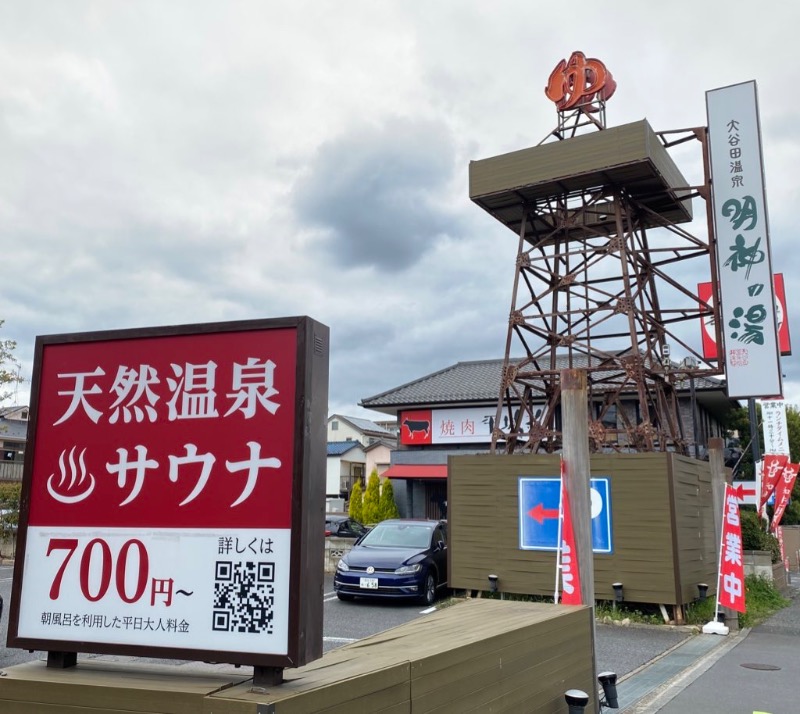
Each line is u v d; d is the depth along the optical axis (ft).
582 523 19.29
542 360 81.35
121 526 8.51
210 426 8.50
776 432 63.62
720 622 33.01
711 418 78.79
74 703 7.61
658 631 32.27
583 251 42.34
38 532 8.73
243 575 7.98
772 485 57.62
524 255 43.83
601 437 40.11
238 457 8.32
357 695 7.97
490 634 11.50
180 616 8.08
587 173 39.50
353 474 143.33
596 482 35.76
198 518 8.29
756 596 44.24
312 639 7.94
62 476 8.85
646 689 21.90
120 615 8.27
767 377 39.22
